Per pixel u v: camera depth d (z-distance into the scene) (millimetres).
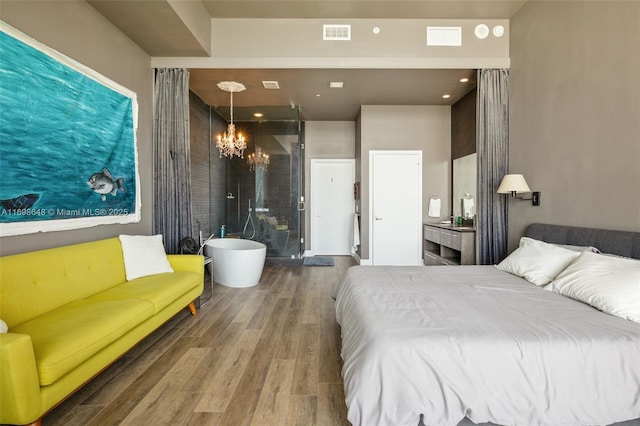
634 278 1758
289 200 5910
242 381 2025
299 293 4020
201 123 5438
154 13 2936
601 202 2527
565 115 2904
